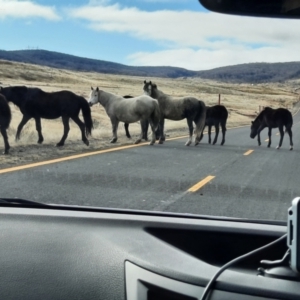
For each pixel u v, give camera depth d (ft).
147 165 29.35
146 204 18.11
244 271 5.94
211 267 5.22
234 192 20.97
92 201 18.33
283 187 22.76
